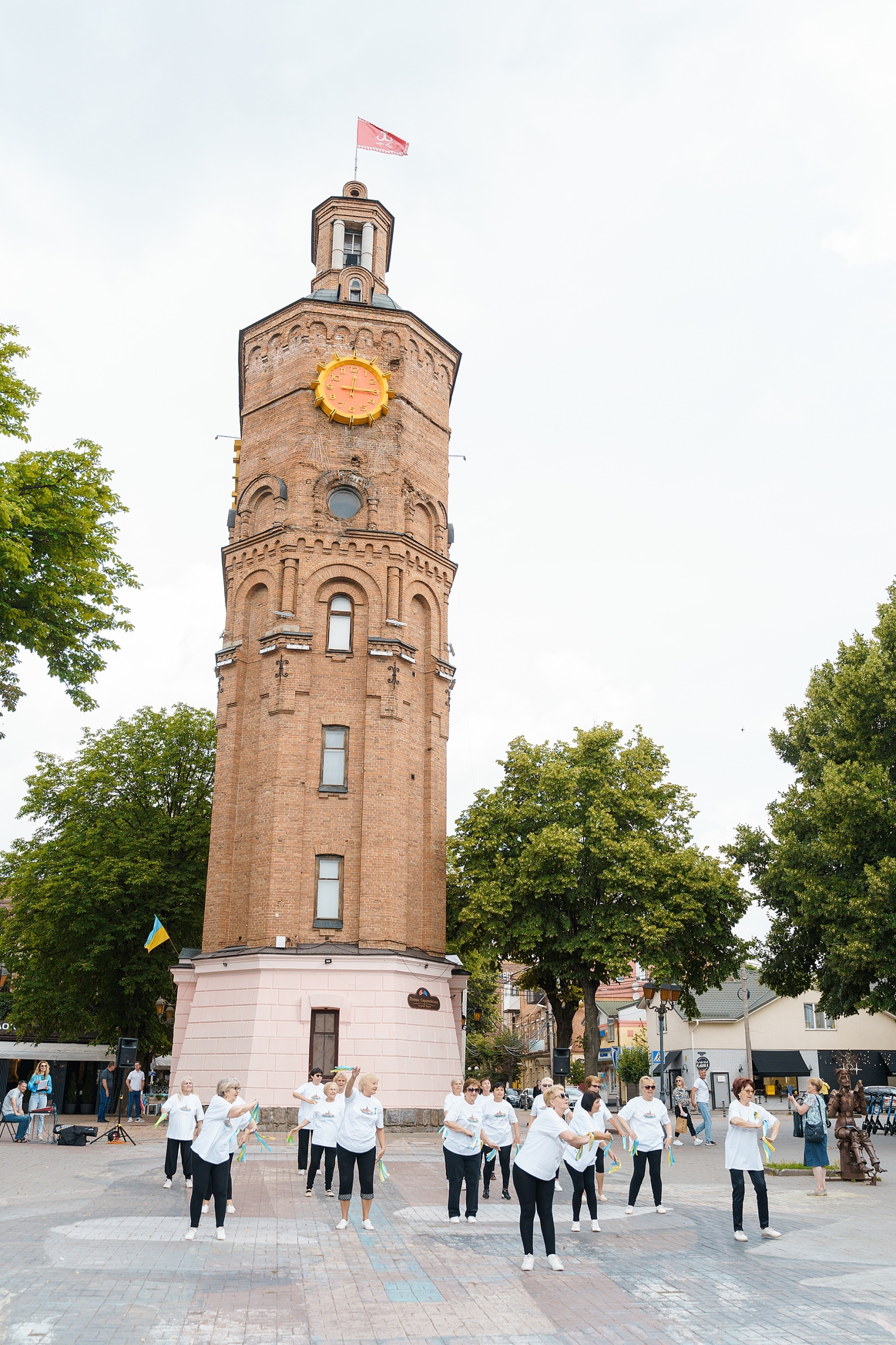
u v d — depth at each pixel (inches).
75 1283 383.2
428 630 1384.1
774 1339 328.2
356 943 1186.0
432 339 1491.1
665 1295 387.9
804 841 1269.7
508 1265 438.3
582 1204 580.1
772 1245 498.6
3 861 1609.3
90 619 857.5
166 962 1521.9
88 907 1475.1
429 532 1434.5
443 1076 1183.6
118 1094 1606.8
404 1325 338.0
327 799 1238.3
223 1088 496.7
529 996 3858.3
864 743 1242.0
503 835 1332.4
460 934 1348.4
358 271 1536.7
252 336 1473.9
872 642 1342.3
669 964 1261.1
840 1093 828.6
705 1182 791.7
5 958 1679.4
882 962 1114.7
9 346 829.8
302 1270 418.6
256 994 1130.7
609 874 1254.9
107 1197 620.4
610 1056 2864.2
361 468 1375.5
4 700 868.6
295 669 1272.1
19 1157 856.3
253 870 1216.2
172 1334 322.0
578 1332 334.0
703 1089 1210.6
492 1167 657.6
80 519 820.6
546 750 1417.3
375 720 1267.2
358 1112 524.1
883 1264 451.8
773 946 1328.7
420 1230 521.7
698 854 1311.5
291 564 1311.5
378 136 1656.0
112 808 1610.5
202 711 1715.1
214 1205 486.3
